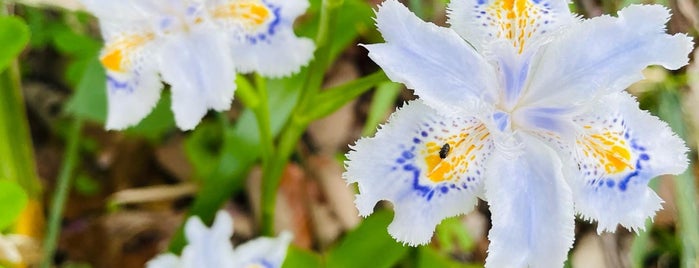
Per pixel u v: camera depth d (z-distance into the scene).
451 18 0.19
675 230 0.28
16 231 0.24
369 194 0.17
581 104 0.19
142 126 0.25
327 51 0.21
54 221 0.24
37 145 0.29
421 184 0.18
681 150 0.19
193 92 0.19
